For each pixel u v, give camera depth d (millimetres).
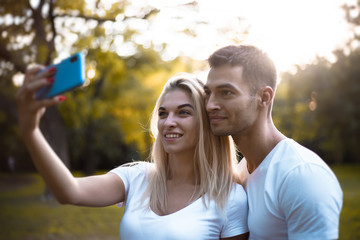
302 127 22094
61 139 13250
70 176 1829
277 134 2086
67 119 14109
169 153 2299
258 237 1977
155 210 2217
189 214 2125
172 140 2273
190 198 2230
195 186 2281
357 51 15000
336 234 1681
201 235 2078
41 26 11305
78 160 31312
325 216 1680
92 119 22422
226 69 1935
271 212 1889
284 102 23562
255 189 2041
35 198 15211
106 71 14344
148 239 2084
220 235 2180
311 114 20859
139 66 18188
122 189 2338
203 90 2322
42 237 8156
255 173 2068
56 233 8531
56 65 1341
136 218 2170
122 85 19125
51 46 11328
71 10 11422
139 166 2482
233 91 1919
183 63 17578
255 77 1948
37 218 10469
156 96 20266
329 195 1707
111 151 31047
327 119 20469
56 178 1732
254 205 2018
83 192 2002
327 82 17297
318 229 1683
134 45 11758
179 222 2088
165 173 2385
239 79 1922
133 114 20281
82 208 12250
